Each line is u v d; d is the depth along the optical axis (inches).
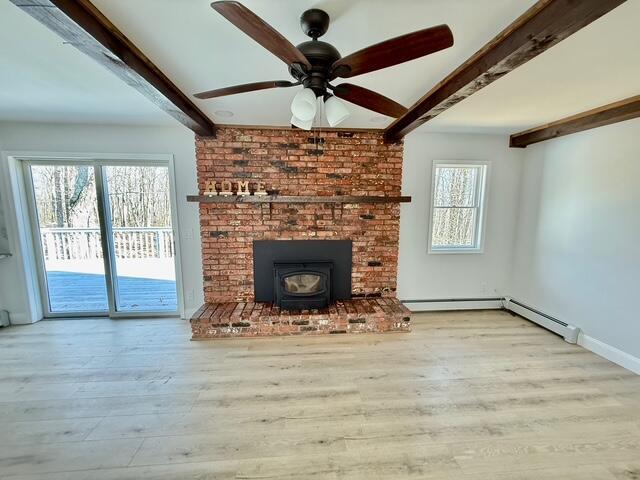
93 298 165.5
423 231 153.9
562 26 51.6
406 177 149.2
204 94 64.7
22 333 132.8
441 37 42.5
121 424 78.2
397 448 71.1
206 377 99.6
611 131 111.5
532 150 148.5
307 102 55.0
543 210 142.7
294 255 146.2
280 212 143.2
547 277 140.9
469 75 75.5
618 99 100.9
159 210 151.5
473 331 136.3
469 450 70.6
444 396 90.2
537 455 69.3
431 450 70.5
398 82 87.4
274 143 139.3
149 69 75.7
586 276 121.6
